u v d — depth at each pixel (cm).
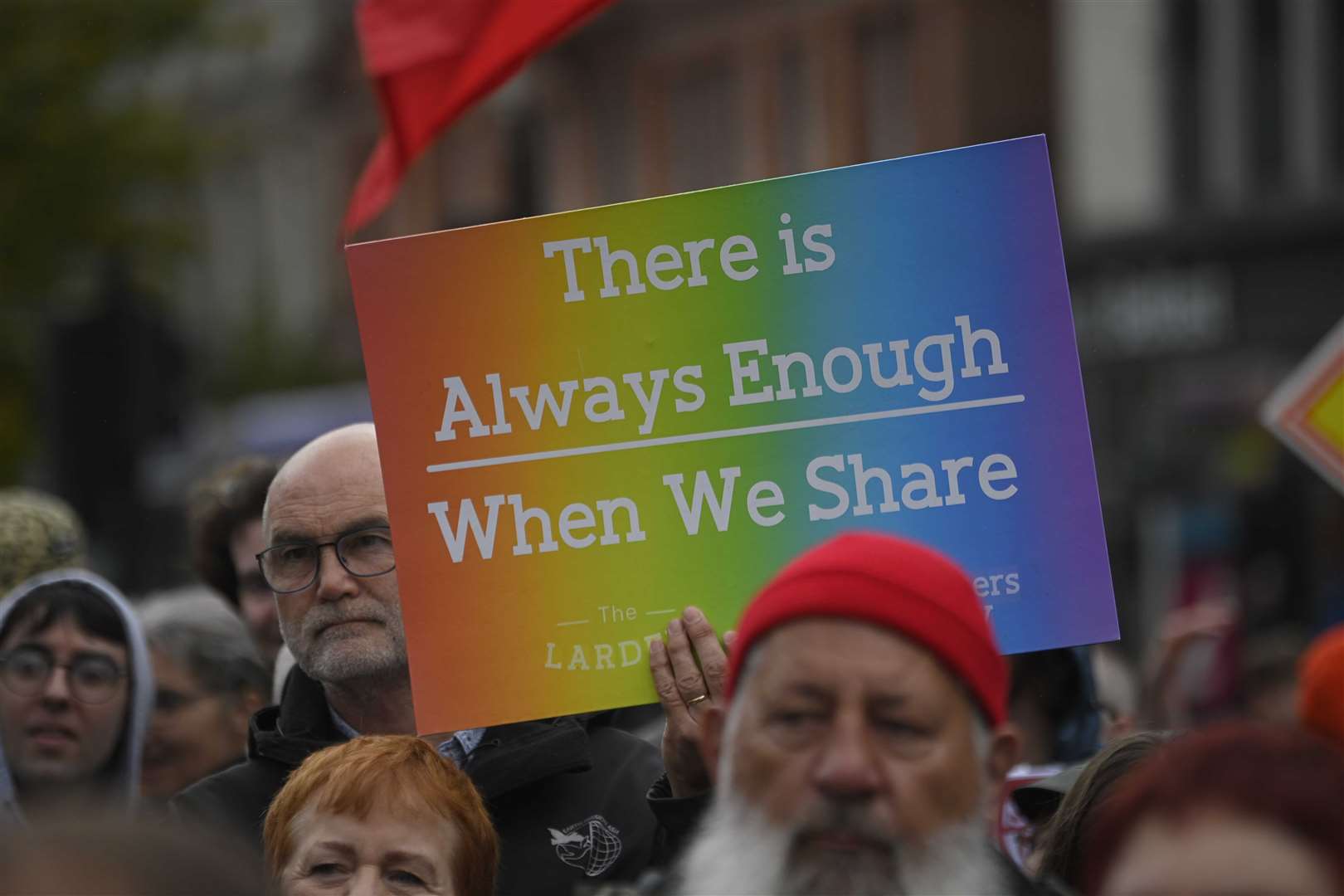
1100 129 3766
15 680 814
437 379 637
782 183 630
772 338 630
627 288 635
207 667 912
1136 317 3719
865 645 450
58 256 3209
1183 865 381
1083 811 599
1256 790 384
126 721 830
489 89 1029
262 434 3691
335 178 5228
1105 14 3747
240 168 5394
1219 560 3203
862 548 462
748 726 458
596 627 627
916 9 3916
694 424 632
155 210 3597
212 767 909
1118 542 3588
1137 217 3703
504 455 635
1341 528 3050
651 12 4394
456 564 632
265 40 3709
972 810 457
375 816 583
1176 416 3659
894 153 3984
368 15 1041
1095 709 856
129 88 3756
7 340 3164
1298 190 3562
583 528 631
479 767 682
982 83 3872
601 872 679
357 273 638
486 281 638
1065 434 618
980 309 623
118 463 2234
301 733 696
